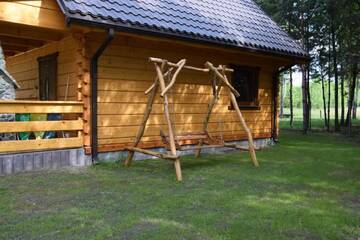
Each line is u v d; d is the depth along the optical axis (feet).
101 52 21.97
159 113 26.35
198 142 27.94
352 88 49.67
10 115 21.17
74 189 16.48
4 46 28.66
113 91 23.77
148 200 14.85
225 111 30.81
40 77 28.60
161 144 26.43
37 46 28.27
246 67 32.40
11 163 19.45
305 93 48.11
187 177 19.48
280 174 20.53
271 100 35.32
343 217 12.91
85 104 22.29
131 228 11.59
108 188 16.78
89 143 22.50
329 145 34.30
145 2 25.09
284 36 34.91
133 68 24.72
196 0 30.22
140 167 22.17
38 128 20.53
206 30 26.40
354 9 41.47
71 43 23.95
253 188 17.17
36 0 20.34
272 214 13.16
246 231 11.43
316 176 20.06
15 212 13.15
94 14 20.10
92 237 10.82
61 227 11.64
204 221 12.28
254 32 31.37
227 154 28.14
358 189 17.15
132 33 21.83
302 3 45.21
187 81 28.07
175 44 26.40
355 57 43.04
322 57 50.80
